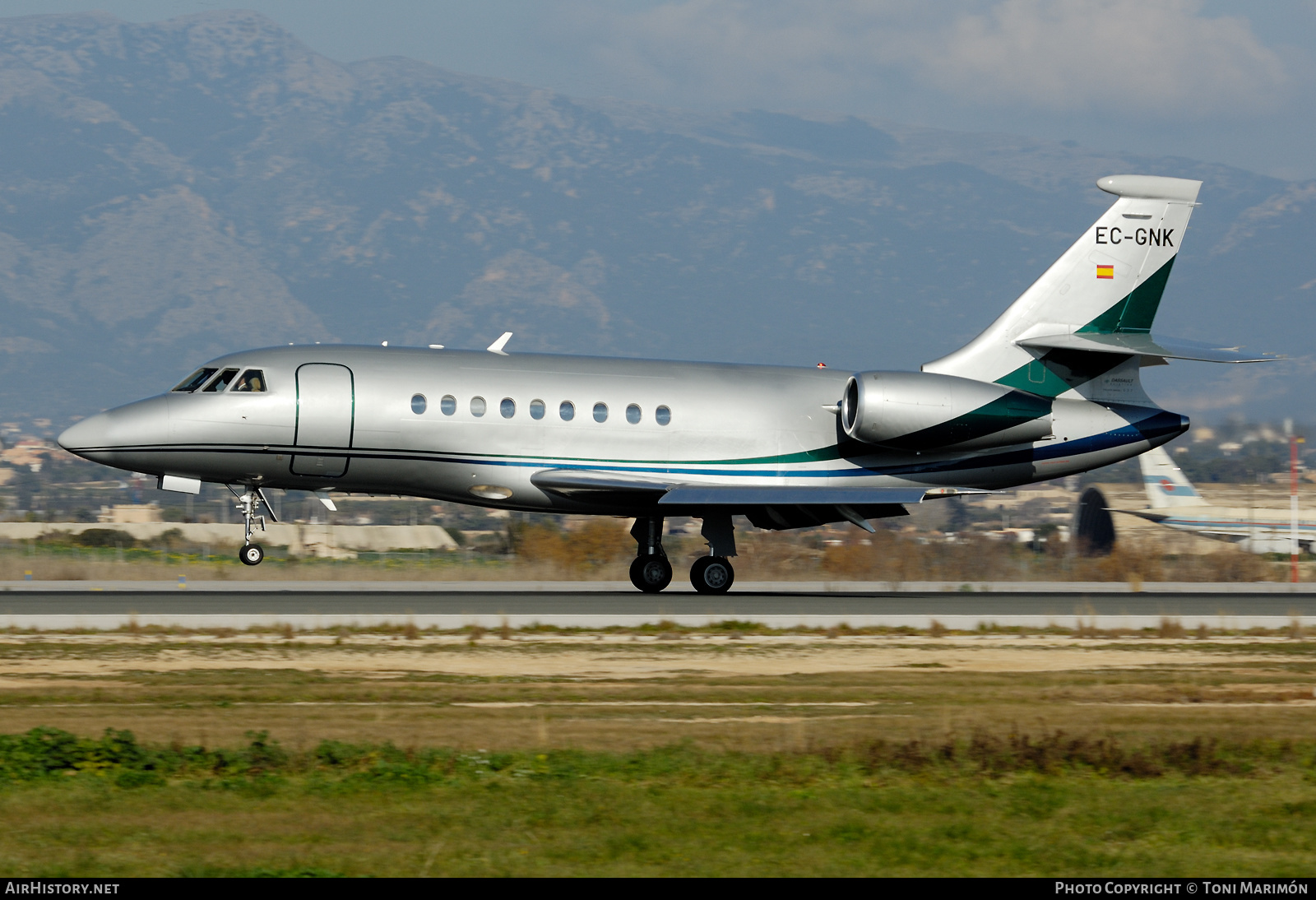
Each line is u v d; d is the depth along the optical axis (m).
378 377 100.19
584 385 103.19
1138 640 81.19
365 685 58.88
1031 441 108.88
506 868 32.09
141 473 99.75
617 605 93.94
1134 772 43.56
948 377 106.81
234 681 59.53
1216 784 42.28
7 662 63.81
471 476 101.12
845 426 106.56
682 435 104.06
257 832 35.00
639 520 107.81
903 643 77.50
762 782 41.62
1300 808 38.97
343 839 34.41
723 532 105.69
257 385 99.12
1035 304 110.44
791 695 58.12
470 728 49.12
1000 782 42.31
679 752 44.78
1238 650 76.94
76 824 35.50
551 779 40.97
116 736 44.22
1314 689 61.81
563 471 101.56
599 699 56.25
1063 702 57.69
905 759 44.25
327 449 99.06
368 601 94.94
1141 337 111.31
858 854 33.88
